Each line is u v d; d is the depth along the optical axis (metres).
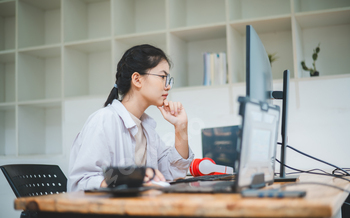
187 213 0.68
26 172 1.47
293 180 1.12
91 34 3.34
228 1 2.64
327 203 0.61
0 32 3.56
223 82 2.65
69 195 0.90
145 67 1.46
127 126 1.39
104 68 3.29
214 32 2.83
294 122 2.42
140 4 3.25
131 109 1.50
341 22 2.65
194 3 3.10
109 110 1.37
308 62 2.77
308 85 2.42
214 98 2.61
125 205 0.73
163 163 1.57
